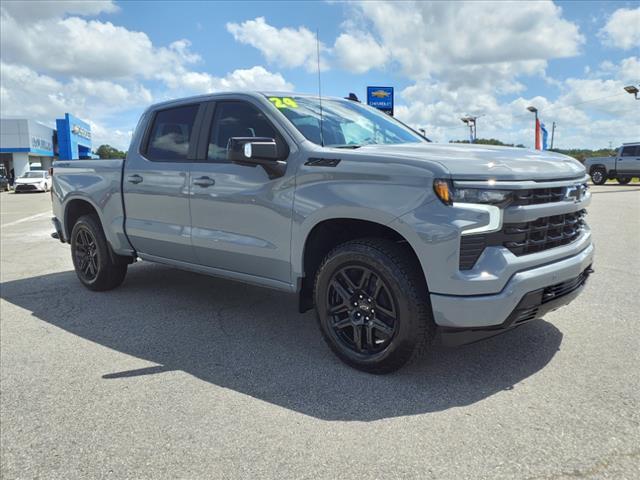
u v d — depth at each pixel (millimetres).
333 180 3371
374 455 2471
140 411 2980
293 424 2783
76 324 4613
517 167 3076
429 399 3008
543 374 3275
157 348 3977
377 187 3158
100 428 2805
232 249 4047
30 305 5270
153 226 4770
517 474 2285
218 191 4102
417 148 3518
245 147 3428
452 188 2912
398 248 3203
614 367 3352
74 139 50062
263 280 3996
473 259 2912
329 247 3748
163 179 4602
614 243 7918
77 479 2373
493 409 2863
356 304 3373
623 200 15836
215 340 4121
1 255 8289
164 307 5062
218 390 3223
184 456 2520
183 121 4609
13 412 3016
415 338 3113
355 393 3121
